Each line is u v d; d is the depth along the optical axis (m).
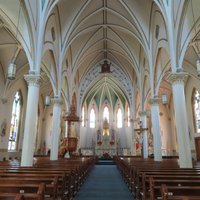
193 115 22.39
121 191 8.15
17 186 3.90
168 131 28.73
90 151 32.44
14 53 17.27
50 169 6.61
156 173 5.67
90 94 34.19
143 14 16.41
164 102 16.50
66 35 17.12
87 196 7.27
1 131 17.95
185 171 6.40
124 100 34.41
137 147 25.92
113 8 17.02
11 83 18.88
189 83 22.81
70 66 21.89
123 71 27.20
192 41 11.54
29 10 10.76
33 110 11.02
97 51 24.27
